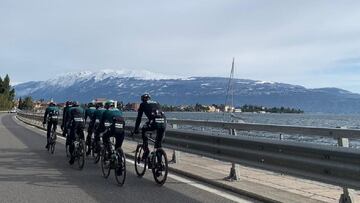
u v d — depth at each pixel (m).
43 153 16.31
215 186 9.62
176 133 11.96
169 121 14.53
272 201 7.84
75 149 12.75
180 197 8.49
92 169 12.28
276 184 9.65
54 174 11.32
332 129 8.34
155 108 10.24
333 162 7.01
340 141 8.20
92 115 13.67
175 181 10.27
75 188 9.43
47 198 8.38
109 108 10.59
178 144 11.96
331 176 7.07
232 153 9.62
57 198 8.38
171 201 8.16
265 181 10.04
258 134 19.81
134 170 12.08
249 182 9.60
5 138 24.08
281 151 8.12
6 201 8.07
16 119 65.88
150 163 10.23
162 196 8.61
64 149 18.00
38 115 44.00
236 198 8.34
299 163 7.66
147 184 9.92
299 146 7.57
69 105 14.37
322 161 7.21
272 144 8.27
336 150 6.86
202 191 9.06
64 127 14.45
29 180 10.34
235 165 9.97
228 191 9.05
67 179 10.58
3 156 15.20
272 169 8.31
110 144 10.78
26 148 18.23
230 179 9.89
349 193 7.24
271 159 8.38
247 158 9.10
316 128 8.67
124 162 9.71
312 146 7.31
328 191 8.83
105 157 10.85
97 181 10.32
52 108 16.66
